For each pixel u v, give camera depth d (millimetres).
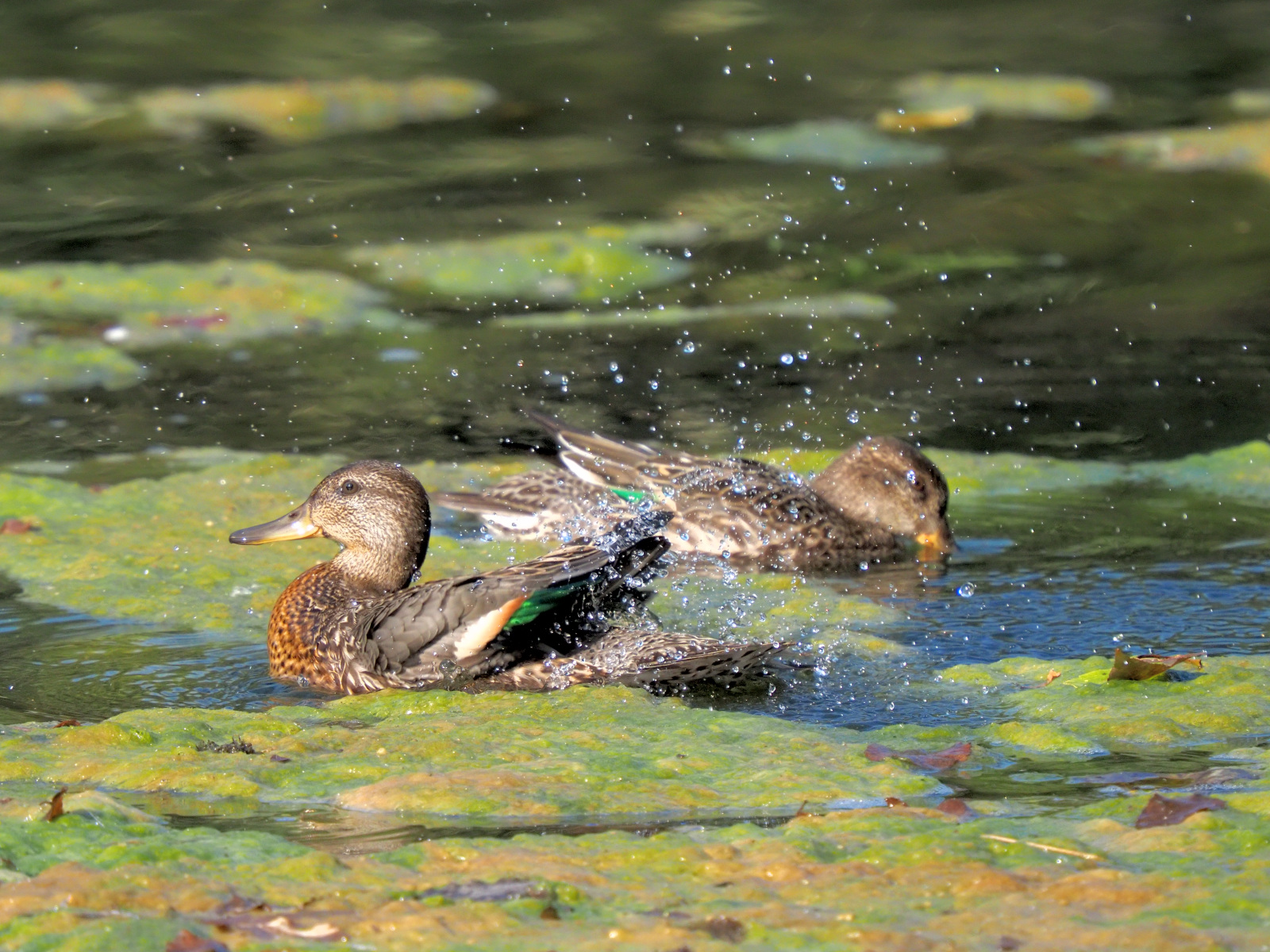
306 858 6242
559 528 13562
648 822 6922
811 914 5680
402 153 26328
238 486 14398
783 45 31453
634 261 22141
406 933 5516
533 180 25250
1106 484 14695
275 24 31766
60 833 6598
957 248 22875
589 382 17891
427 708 8938
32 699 9289
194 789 7406
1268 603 11023
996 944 5383
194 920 5645
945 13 33188
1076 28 32250
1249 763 7676
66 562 12273
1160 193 24672
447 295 21094
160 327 19781
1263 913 5629
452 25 32125
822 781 7391
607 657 9438
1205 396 17234
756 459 15438
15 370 18188
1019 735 8195
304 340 19531
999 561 12578
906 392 17500
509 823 6918
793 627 10859
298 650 9836
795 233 23328
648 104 28625
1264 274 21453
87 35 30703
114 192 24297
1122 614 10883
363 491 10781
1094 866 6184
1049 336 19469
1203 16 32500
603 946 5387
